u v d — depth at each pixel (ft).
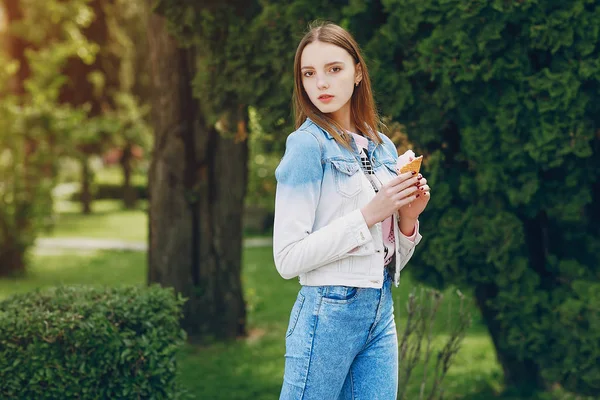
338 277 8.24
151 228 25.79
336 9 16.29
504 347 17.81
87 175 81.82
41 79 42.04
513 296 16.46
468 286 16.93
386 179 8.77
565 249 17.57
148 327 13.24
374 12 16.79
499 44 14.83
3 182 39.86
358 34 16.83
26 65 53.62
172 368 13.17
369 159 8.73
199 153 25.55
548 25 14.58
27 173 40.29
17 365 12.32
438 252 16.47
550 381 16.65
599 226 17.57
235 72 17.29
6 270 40.34
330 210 8.34
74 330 12.48
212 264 26.09
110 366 12.78
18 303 13.47
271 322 29.89
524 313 16.49
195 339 26.03
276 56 16.48
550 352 16.67
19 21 53.26
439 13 14.99
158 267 25.72
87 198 82.28
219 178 25.86
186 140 25.35
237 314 26.73
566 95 14.67
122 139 76.33
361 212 8.07
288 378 8.54
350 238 8.00
